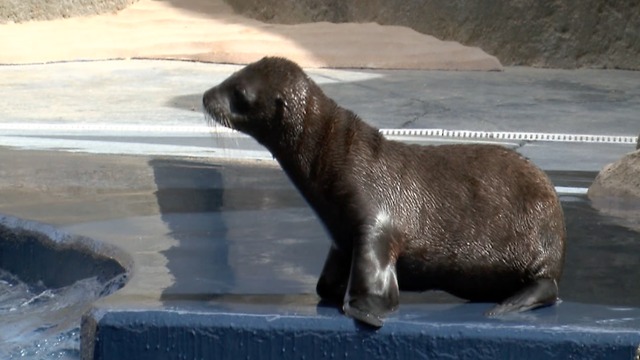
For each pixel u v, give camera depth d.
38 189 15.26
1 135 20.56
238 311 8.95
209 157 18.12
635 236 12.59
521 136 21.53
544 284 9.39
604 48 34.62
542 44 34.81
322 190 9.19
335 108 9.45
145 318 8.87
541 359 8.53
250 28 36.16
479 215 9.38
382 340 8.65
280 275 10.59
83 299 11.33
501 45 35.16
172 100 25.33
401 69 32.44
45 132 21.03
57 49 32.94
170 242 12.09
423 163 9.48
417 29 36.22
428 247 9.23
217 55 32.47
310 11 37.81
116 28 36.88
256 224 13.13
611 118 24.19
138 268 10.84
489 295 9.56
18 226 13.20
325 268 9.57
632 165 15.32
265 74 9.30
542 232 9.47
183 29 36.44
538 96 27.47
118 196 14.81
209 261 11.20
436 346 8.59
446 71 32.41
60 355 10.03
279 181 15.98
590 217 13.68
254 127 9.30
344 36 34.72
